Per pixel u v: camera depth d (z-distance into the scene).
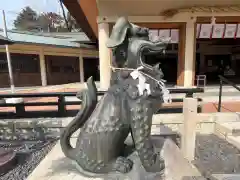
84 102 1.84
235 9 8.69
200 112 4.70
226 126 4.06
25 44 12.38
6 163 2.91
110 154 1.73
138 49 1.64
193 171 1.99
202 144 3.88
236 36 10.06
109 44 1.63
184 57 9.46
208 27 9.92
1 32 12.32
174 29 10.10
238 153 3.51
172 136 4.00
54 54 14.79
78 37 18.08
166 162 1.85
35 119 4.15
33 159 3.26
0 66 13.30
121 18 1.68
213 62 17.80
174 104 4.95
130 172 1.71
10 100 6.99
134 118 1.62
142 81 1.62
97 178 1.75
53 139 4.07
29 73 14.19
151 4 8.88
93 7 8.66
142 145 1.63
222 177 2.77
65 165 2.13
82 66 16.58
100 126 1.70
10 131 4.11
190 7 8.84
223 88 10.03
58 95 4.20
